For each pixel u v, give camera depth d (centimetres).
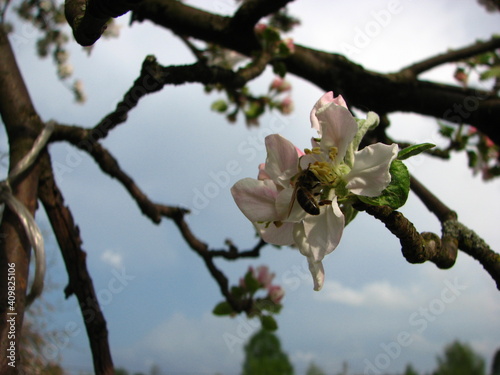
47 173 26
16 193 24
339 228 13
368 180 13
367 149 13
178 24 33
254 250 38
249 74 29
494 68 38
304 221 13
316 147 13
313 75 34
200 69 25
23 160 25
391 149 13
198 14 33
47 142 27
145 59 24
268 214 13
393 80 33
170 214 35
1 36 28
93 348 26
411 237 14
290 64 34
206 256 37
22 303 22
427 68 35
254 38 33
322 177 13
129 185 32
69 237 27
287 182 13
